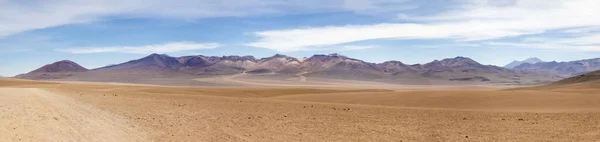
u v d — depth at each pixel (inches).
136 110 1125.7
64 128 749.9
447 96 1745.8
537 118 981.8
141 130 754.8
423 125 875.4
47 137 650.8
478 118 992.2
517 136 740.0
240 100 1592.0
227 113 1078.4
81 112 1035.3
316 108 1243.2
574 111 1178.6
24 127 746.2
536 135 748.6
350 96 1980.8
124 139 654.5
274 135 735.7
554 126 852.6
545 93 1752.0
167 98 1659.7
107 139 648.4
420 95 1835.6
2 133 669.9
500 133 773.3
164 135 708.0
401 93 1955.0
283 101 1571.1
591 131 783.7
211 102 1454.2
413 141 695.7
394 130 807.7
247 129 802.8
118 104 1304.1
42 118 887.1
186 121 906.1
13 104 1218.0
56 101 1378.0
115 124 823.7
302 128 823.1
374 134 760.3
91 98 1568.7
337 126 854.5
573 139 705.6
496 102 1544.0
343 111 1152.2
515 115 1050.7
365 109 1217.4
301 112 1117.7
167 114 1039.0
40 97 1561.3
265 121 923.4
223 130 784.3
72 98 1541.6
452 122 923.4
